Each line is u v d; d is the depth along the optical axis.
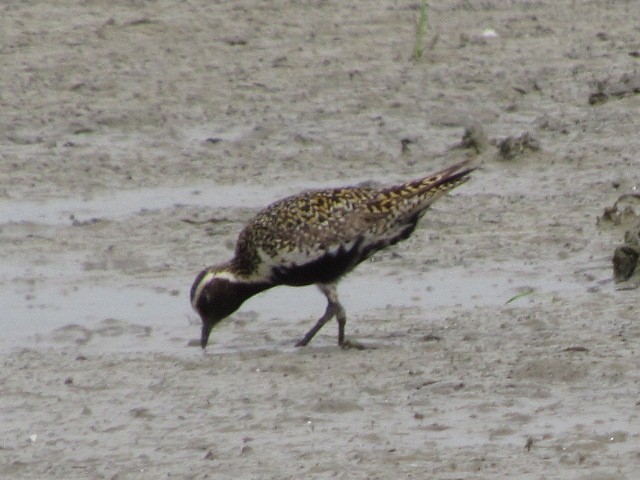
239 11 27.61
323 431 10.12
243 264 12.80
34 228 16.67
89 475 9.45
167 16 27.09
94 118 21.31
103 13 27.30
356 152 19.70
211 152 19.86
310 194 12.93
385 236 12.87
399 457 9.54
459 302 13.61
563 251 15.15
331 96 22.56
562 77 23.39
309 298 14.25
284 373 11.60
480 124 19.91
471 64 24.30
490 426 10.10
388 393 10.94
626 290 13.65
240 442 9.95
